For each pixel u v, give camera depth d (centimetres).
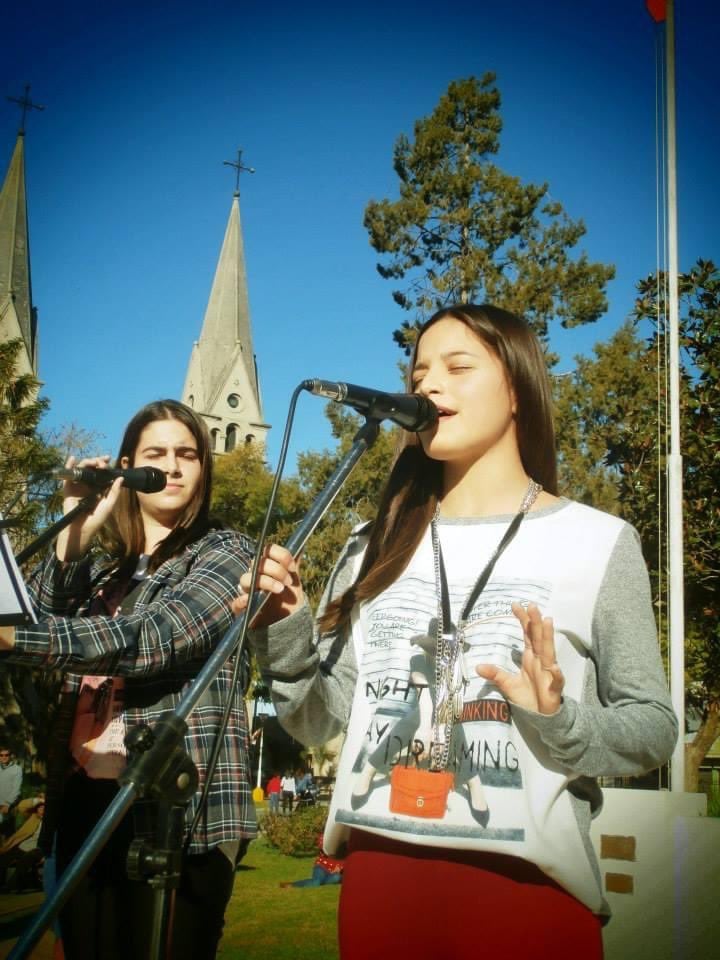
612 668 186
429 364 219
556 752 167
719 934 425
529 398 216
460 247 2316
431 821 171
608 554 193
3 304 5231
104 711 263
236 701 265
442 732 180
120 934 241
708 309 1273
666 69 1098
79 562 290
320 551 2388
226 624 264
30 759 1345
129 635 248
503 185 2256
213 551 284
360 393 209
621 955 434
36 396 1703
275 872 1298
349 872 180
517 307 2170
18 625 228
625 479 1460
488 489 212
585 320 2245
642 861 441
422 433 216
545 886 169
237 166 7531
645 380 1755
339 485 205
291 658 197
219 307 7250
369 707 192
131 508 305
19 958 153
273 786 2328
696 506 1287
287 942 770
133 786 172
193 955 242
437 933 168
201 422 311
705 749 1570
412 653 193
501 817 169
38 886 911
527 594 189
